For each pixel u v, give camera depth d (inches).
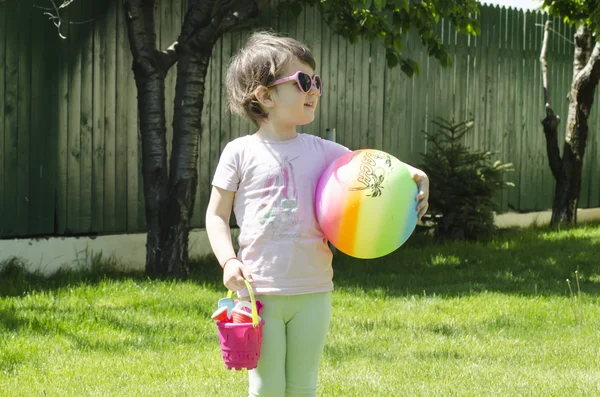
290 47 123.9
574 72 486.9
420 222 423.2
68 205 324.8
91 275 309.7
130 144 341.7
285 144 126.3
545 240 415.2
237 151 127.4
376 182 120.3
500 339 217.8
